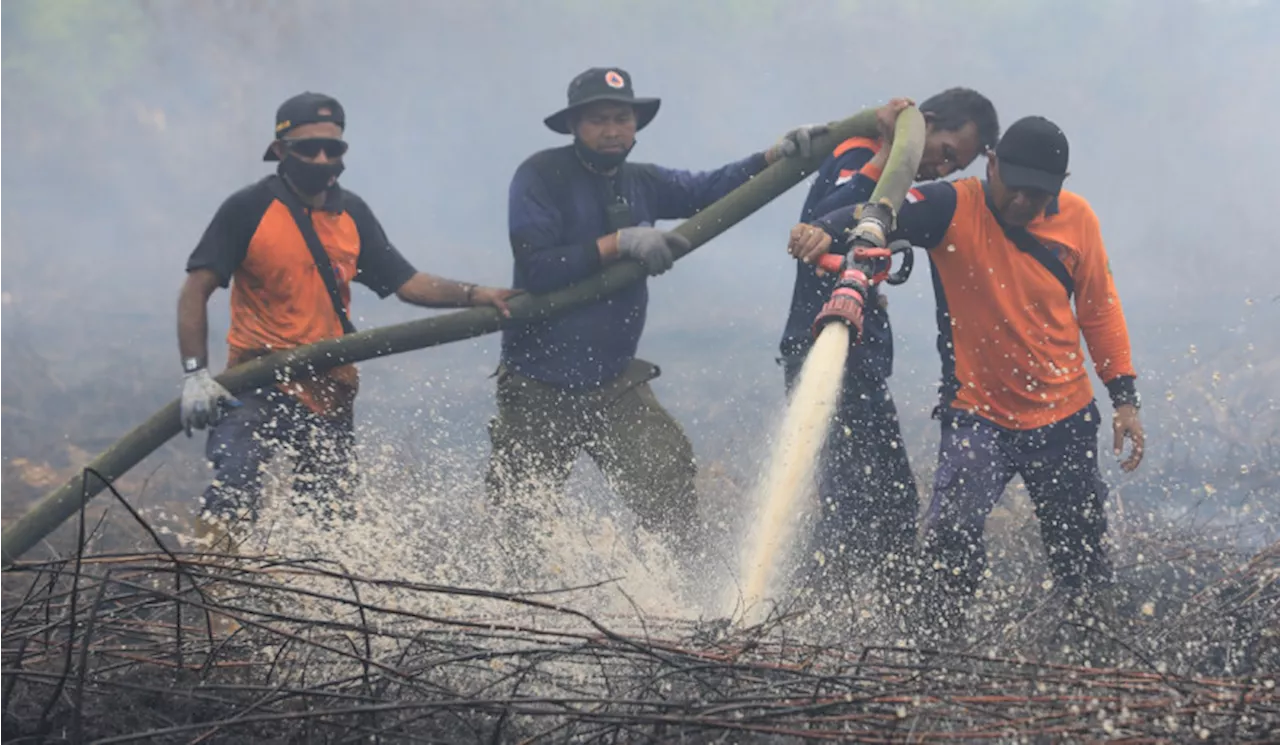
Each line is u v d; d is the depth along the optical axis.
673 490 12.02
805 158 12.29
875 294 11.52
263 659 8.16
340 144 11.77
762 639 8.84
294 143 11.69
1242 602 9.98
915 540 10.89
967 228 10.54
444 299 12.36
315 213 12.02
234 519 10.90
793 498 10.23
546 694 7.84
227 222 11.70
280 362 11.77
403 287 12.45
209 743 7.05
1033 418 10.76
